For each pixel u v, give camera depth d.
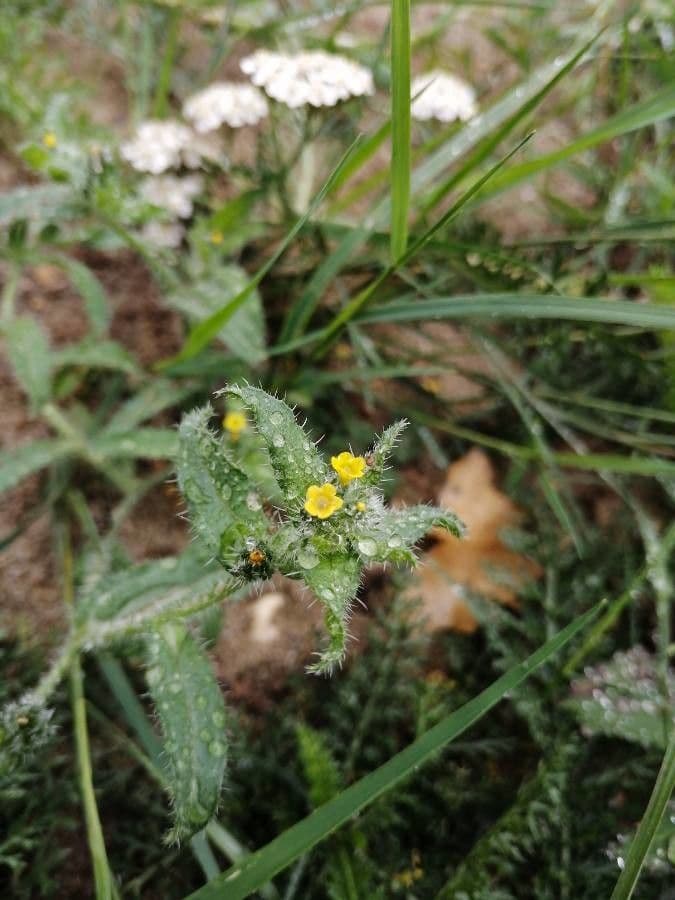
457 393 0.16
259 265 0.16
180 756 0.09
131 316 0.16
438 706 0.11
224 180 0.17
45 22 0.18
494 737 0.12
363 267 0.15
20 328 0.13
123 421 0.13
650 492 0.14
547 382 0.15
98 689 0.12
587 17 0.20
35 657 0.12
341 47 0.17
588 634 0.12
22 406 0.14
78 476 0.14
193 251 0.15
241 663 0.13
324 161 0.18
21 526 0.13
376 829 0.11
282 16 0.19
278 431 0.08
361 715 0.12
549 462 0.13
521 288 0.14
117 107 0.18
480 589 0.14
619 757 0.12
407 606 0.12
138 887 0.10
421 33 0.20
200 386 0.14
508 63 0.20
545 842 0.11
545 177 0.17
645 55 0.17
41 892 0.10
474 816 0.11
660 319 0.10
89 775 0.10
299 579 0.08
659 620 0.11
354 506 0.08
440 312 0.12
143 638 0.10
